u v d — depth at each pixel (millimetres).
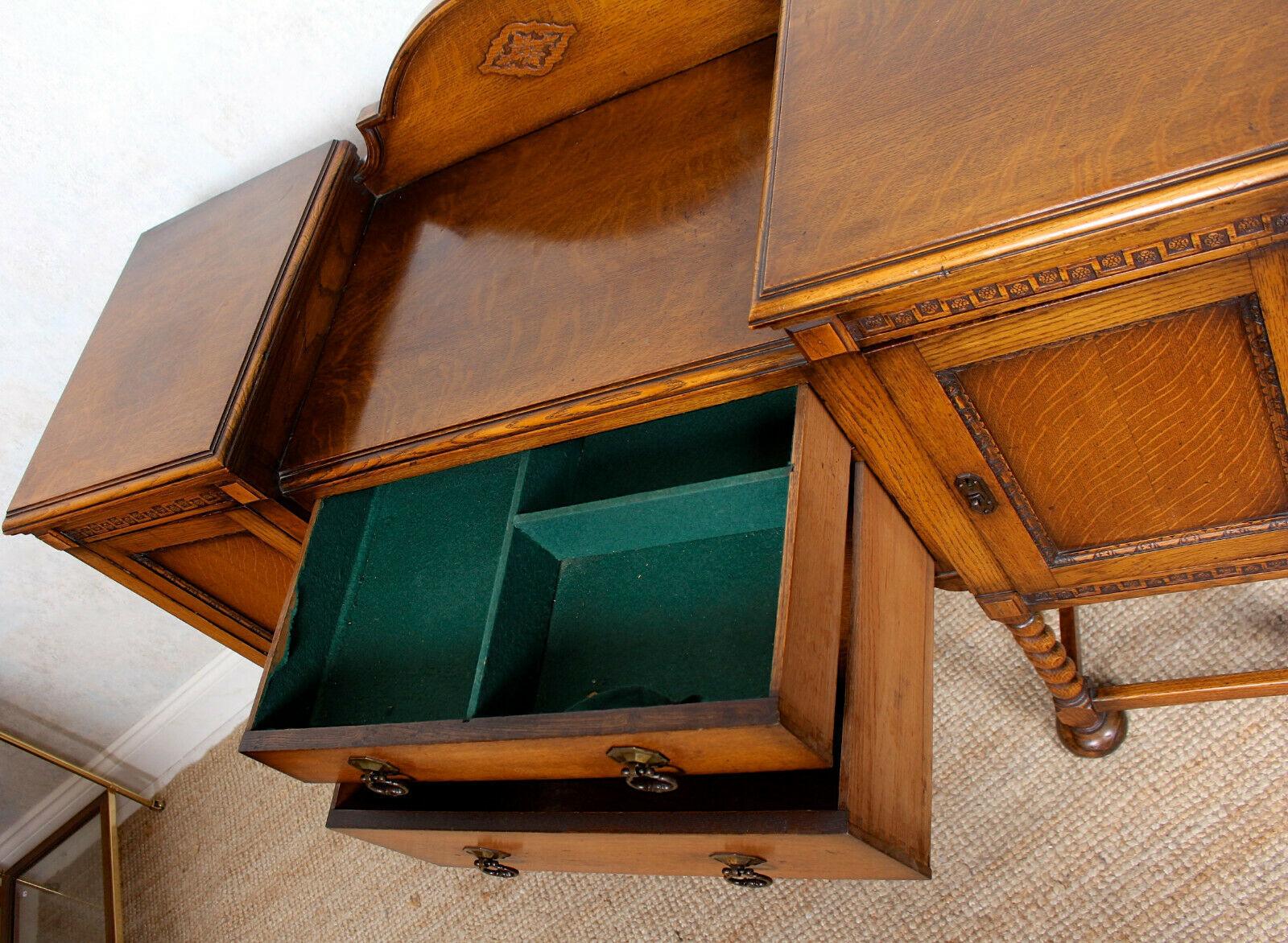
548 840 933
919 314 706
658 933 1372
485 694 923
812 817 759
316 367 1155
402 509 1215
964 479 875
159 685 2051
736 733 687
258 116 1372
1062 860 1175
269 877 1817
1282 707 1149
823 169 739
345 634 1143
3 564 1812
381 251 1220
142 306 1276
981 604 1055
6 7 1286
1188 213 589
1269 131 567
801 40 823
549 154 1147
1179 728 1188
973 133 684
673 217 976
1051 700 1271
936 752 1306
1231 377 724
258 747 926
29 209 1449
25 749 1969
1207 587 958
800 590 727
